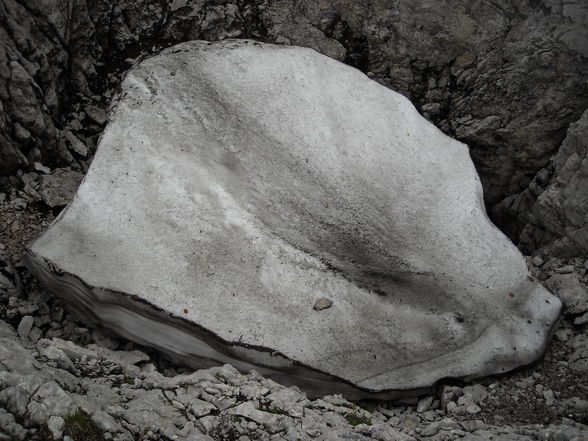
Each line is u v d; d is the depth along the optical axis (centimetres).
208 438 443
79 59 705
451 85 762
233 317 540
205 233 568
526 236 709
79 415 423
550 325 581
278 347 534
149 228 561
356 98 663
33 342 545
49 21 660
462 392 549
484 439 483
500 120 736
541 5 709
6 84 621
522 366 564
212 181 591
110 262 541
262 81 646
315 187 620
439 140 668
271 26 758
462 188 641
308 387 543
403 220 623
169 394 475
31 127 636
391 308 571
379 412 547
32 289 584
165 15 744
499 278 600
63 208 611
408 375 547
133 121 597
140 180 576
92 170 570
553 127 720
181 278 546
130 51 741
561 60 700
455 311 579
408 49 759
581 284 623
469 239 616
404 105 673
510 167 750
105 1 727
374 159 645
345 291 571
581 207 643
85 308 555
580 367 564
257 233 579
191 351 541
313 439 455
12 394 420
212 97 628
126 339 566
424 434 509
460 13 738
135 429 436
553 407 538
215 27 750
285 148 627
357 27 761
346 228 609
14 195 622
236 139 618
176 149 595
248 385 499
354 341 552
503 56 733
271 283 561
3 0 629
